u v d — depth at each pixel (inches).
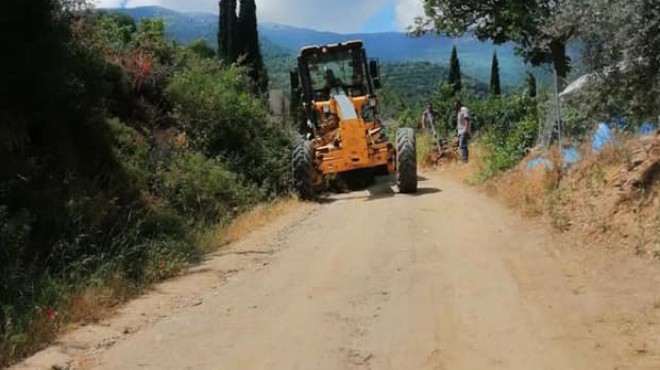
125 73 521.3
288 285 293.0
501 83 2278.5
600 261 286.8
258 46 1370.6
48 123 378.0
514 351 202.7
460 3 634.8
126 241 344.2
